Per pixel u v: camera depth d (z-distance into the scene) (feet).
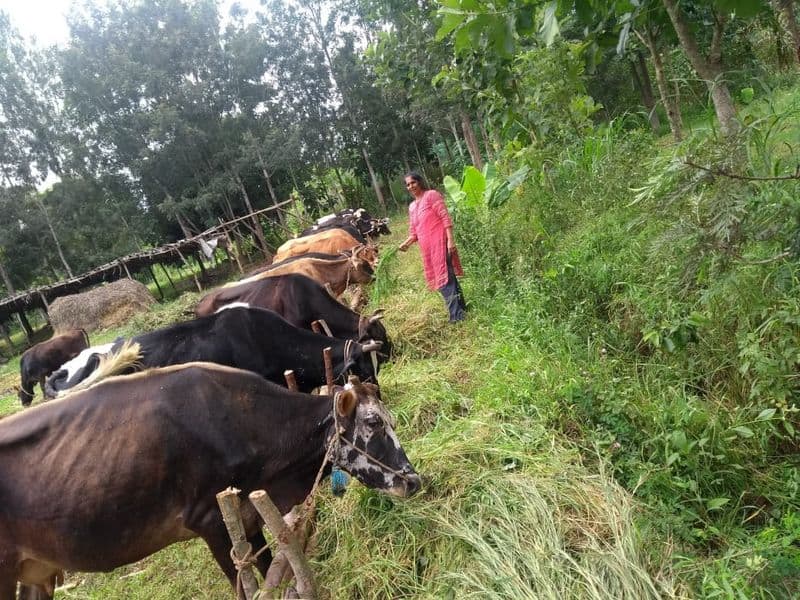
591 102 27.86
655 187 8.72
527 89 26.27
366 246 27.14
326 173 106.32
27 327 82.17
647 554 8.59
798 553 7.70
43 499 9.48
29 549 9.81
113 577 14.02
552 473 10.66
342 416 10.42
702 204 7.88
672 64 23.99
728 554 8.13
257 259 93.71
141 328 35.70
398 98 71.31
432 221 20.47
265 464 10.31
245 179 90.58
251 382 10.66
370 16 43.14
